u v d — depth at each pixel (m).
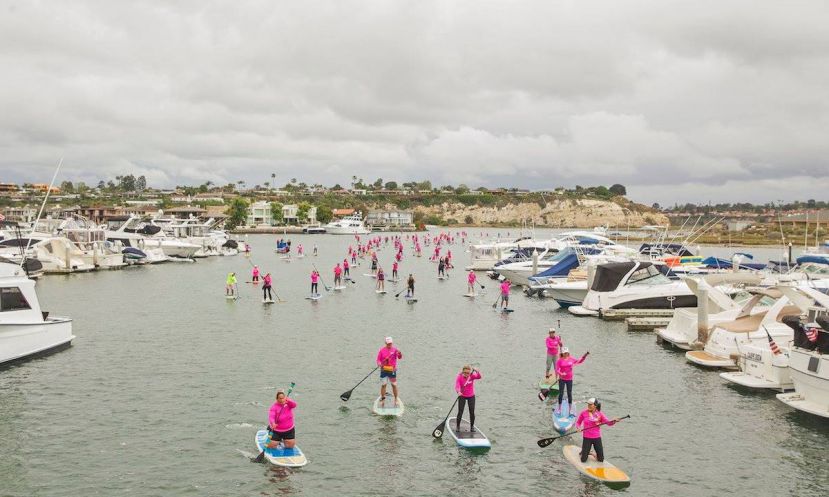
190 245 96.25
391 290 60.22
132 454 18.25
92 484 16.33
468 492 16.12
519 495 15.98
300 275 75.06
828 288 34.34
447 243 163.12
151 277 70.75
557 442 19.44
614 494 16.03
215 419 21.25
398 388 25.09
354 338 35.53
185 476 16.83
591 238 84.12
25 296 29.52
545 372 27.38
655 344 33.75
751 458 18.23
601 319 42.56
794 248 107.31
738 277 35.66
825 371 20.78
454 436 19.44
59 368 27.92
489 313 45.41
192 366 28.48
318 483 16.53
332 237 193.75
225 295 54.91
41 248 71.88
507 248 85.31
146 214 149.88
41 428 20.33
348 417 21.56
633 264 43.34
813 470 17.45
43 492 15.86
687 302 42.69
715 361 28.02
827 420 21.11
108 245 84.06
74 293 55.66
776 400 23.36
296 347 32.88
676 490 16.28
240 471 17.17
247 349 32.25
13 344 28.48
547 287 48.41
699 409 22.44
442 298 54.12
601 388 25.09
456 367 28.69
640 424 21.02
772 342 24.72
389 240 177.12
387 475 17.05
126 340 34.41
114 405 22.70
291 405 18.28
